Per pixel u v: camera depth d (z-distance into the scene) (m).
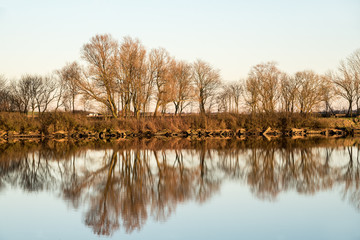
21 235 11.48
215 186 18.12
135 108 58.31
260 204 14.84
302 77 72.75
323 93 70.56
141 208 14.23
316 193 16.62
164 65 59.59
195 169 23.14
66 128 49.88
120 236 11.36
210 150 33.28
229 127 55.72
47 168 23.47
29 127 48.91
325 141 42.81
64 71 66.56
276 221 12.74
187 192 16.84
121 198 15.73
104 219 12.91
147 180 19.67
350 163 25.34
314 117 59.91
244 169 23.05
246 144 38.84
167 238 11.19
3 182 19.09
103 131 50.97
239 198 15.77
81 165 24.70
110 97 57.28
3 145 37.59
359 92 69.44
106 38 56.25
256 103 68.94
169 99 60.38
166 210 14.00
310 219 12.93
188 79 68.94
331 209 14.10
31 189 17.42
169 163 25.67
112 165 24.78
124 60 55.69
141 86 56.50
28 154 30.17
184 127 54.28
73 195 16.27
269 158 27.78
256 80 70.31
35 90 72.69
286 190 17.19
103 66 56.69
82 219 12.91
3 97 67.69
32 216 13.27
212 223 12.52
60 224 12.43
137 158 28.20
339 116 70.81
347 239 11.12
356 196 16.05
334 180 19.48
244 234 11.54
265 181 19.31
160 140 45.12
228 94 88.12
